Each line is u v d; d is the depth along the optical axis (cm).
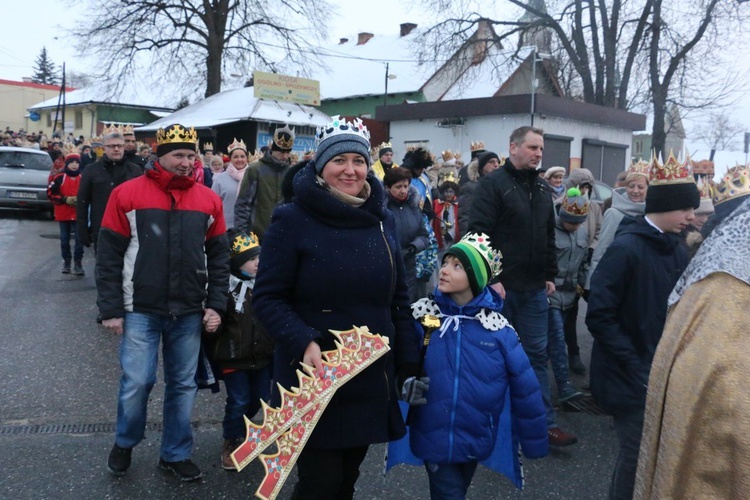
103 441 424
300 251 252
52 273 972
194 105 2611
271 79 2384
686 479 163
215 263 379
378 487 381
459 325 298
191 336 375
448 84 3978
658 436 176
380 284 256
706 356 161
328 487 252
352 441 250
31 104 6144
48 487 364
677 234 329
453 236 786
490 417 296
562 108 2233
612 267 316
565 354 523
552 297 519
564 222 518
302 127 2338
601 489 388
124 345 364
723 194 276
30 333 660
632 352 310
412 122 2481
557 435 444
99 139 1128
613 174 2514
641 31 2648
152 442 428
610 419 498
